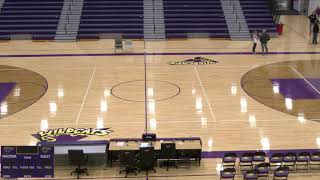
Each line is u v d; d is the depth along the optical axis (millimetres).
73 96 16859
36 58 22125
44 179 11188
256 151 12055
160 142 12070
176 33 26688
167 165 11742
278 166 11641
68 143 12086
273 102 16297
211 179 11148
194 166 11812
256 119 14812
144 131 13820
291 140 13289
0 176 11133
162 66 20734
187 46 24641
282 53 23016
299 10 35906
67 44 25047
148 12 28203
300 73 19609
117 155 11812
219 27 27203
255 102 16281
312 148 12773
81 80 18703
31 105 16016
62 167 11828
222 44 25109
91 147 11891
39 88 17766
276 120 14742
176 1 29250
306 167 11750
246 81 18547
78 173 11359
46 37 25984
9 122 14562
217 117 14953
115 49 23172
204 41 25859
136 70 20078
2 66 20719
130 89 17594
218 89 17609
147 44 25062
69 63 21250
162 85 18062
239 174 11422
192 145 11867
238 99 16562
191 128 14062
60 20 27391
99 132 13742
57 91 17422
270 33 26844
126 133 13656
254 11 28562
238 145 12945
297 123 14516
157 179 11180
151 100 16438
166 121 14586
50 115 15125
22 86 18000
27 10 28250
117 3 28828
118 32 26547
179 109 15594
